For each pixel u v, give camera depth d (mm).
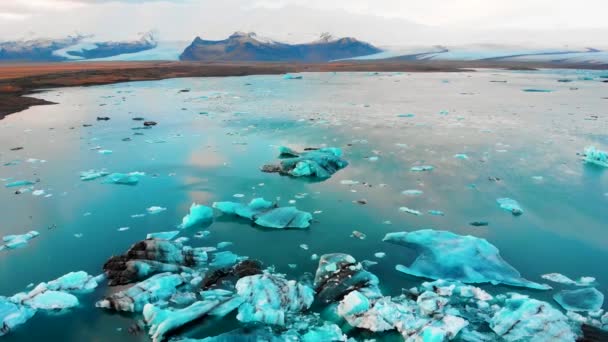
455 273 10523
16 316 8852
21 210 14469
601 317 8680
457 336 8258
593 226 13078
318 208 14609
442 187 16391
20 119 30609
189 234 12820
